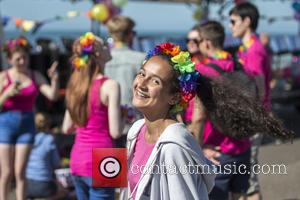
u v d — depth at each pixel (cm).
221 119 246
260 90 395
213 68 323
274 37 1416
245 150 349
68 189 531
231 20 434
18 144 469
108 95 330
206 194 225
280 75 1280
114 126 330
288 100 1245
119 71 450
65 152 671
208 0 1015
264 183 561
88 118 332
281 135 243
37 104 981
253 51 413
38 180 517
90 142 332
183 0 1024
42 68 1016
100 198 327
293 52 1430
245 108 240
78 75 337
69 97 337
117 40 457
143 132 238
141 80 227
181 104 229
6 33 787
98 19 756
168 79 225
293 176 585
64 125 365
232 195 364
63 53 1048
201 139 305
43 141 523
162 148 215
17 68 467
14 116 463
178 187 212
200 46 359
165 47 231
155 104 225
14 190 551
